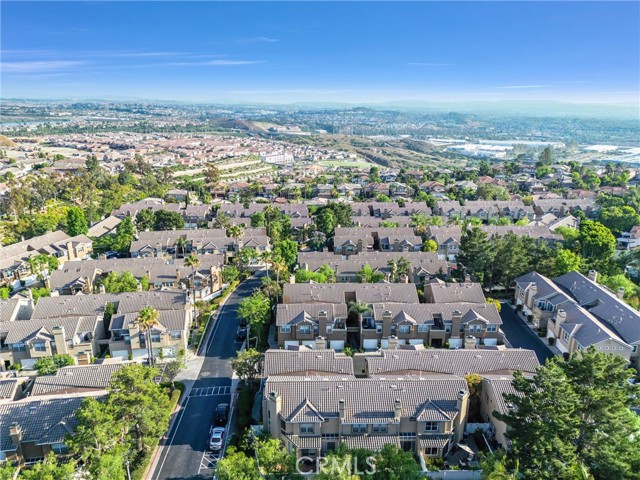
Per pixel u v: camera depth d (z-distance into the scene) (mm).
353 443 58812
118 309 92688
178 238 146750
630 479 46625
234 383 79125
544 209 189000
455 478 55844
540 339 93625
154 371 62375
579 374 51125
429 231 151125
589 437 49094
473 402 65062
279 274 113250
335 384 62094
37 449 60000
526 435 49844
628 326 83312
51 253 137375
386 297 96875
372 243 144500
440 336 89500
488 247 111562
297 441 58750
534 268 113125
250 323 90312
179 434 66500
